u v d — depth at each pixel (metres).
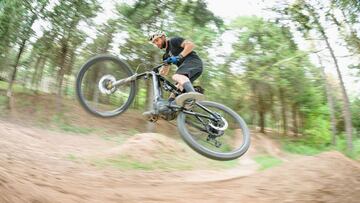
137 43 23.95
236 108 35.12
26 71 32.50
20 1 23.66
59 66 28.20
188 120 4.73
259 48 29.09
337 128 38.25
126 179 11.73
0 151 11.20
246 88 33.78
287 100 37.84
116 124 26.67
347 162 10.63
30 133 17.92
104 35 25.66
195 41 24.00
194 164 16.56
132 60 25.09
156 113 4.64
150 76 4.95
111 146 20.25
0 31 24.64
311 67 35.06
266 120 42.56
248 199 8.10
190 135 4.59
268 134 37.53
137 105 31.77
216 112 4.81
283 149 31.17
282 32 18.55
